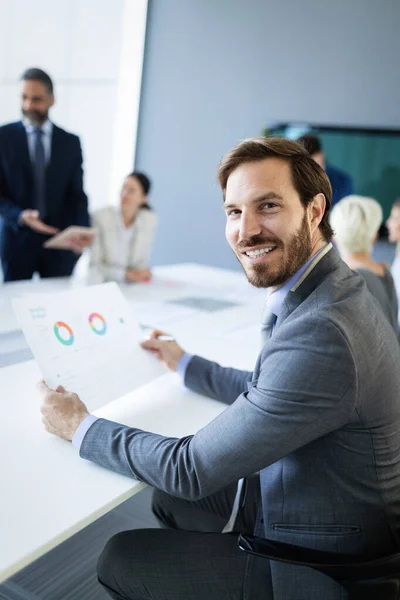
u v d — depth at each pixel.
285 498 0.93
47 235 3.14
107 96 4.96
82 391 1.11
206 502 1.34
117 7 4.74
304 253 0.97
